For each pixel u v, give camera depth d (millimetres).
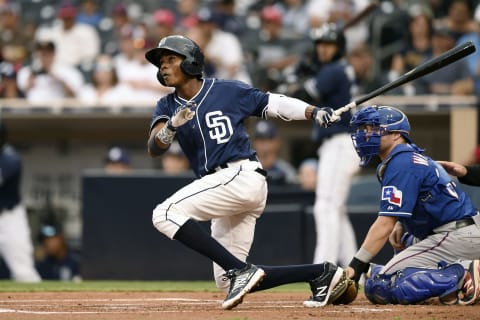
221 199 20750
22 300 24500
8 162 39312
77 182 48406
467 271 21281
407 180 21109
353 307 20812
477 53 47281
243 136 21203
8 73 49719
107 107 45656
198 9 59000
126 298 25453
